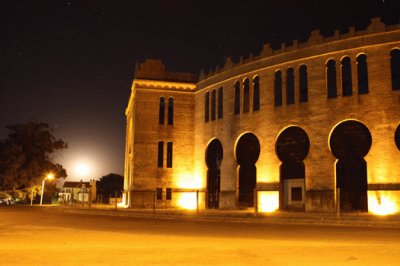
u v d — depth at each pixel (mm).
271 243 14078
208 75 45625
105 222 25438
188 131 46875
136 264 9609
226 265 9516
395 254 11211
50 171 70312
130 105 53688
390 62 30781
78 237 16172
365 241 14781
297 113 35281
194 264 9641
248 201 39000
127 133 59281
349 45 32844
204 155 44531
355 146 31938
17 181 65812
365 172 31250
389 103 30328
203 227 21734
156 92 46688
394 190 29172
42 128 71125
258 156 38469
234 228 21016
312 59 34969
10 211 39562
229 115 41656
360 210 30969
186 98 47438
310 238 15922
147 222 25672
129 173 52562
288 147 36125
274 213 31031
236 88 41969
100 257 10703
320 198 32594
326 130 33219
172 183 45469
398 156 29453
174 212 34094
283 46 37188
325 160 32938
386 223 22250
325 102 33625
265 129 37562
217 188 43031
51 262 9875
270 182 36469
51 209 43750
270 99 37594
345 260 10242
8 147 65062
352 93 32281
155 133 45938
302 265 9547
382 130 30344
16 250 12102
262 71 38688
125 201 56000
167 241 14773
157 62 47531
